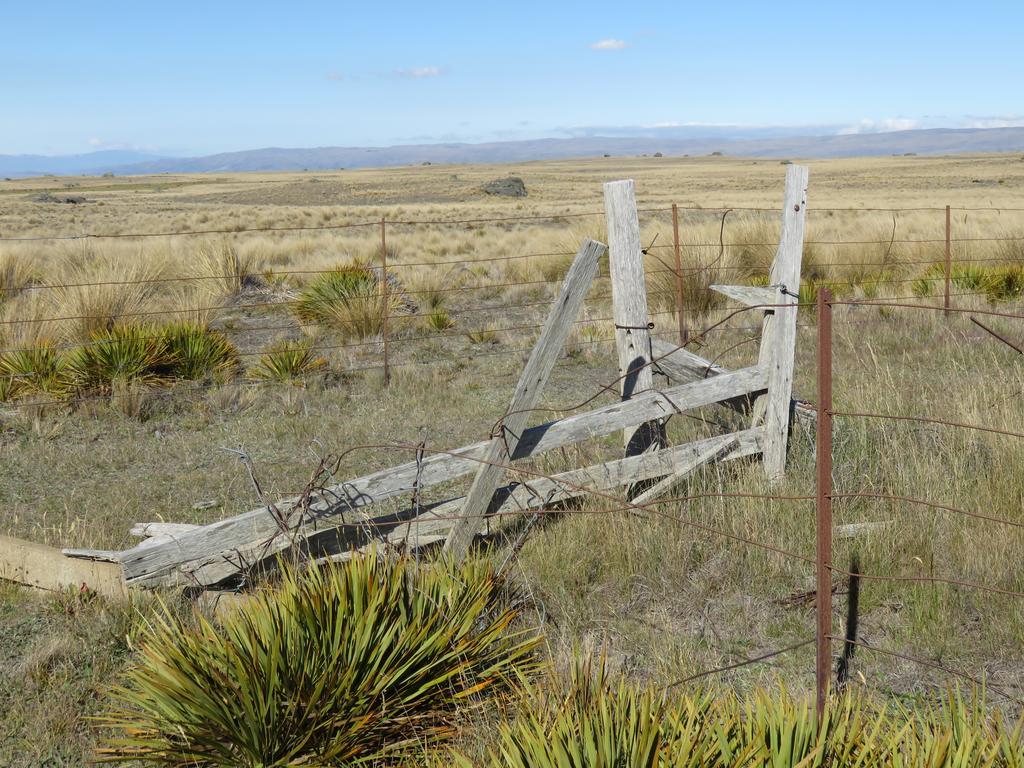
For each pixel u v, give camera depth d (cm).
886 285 1530
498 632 377
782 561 477
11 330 1065
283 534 458
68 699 390
